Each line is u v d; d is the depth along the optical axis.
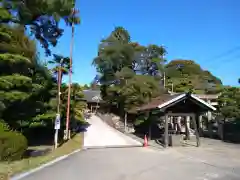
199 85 57.41
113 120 40.50
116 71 45.69
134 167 12.70
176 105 22.08
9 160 13.05
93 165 13.20
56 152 17.83
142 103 37.44
